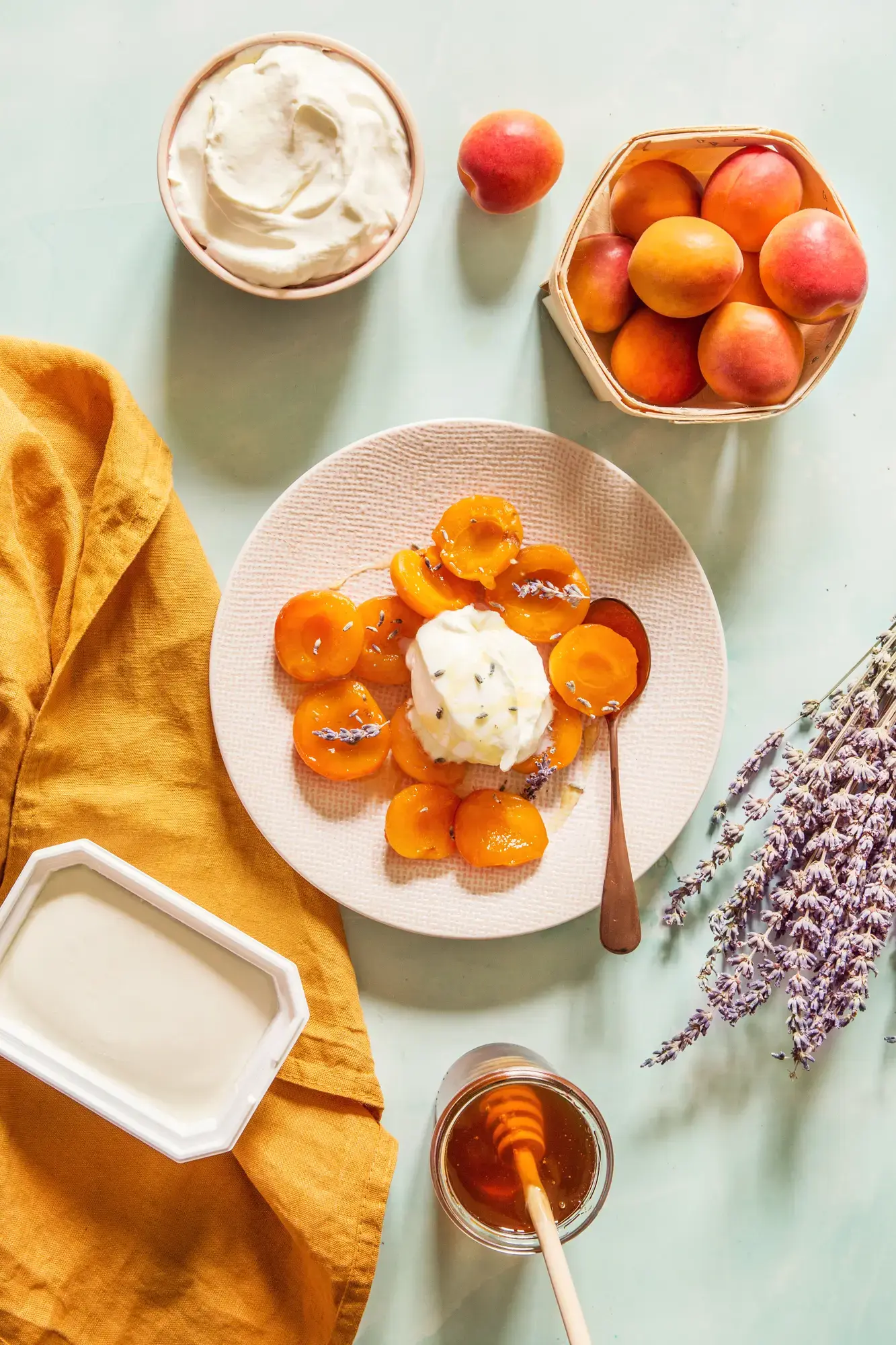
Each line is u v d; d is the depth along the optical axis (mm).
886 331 1116
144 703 1070
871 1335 1121
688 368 1051
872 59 1110
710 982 1111
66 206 1078
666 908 1107
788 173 1027
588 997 1106
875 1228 1123
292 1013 1027
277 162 1023
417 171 1037
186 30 1079
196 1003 1041
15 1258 1062
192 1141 1030
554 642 1085
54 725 1054
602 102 1096
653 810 1083
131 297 1081
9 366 1049
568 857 1081
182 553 1060
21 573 1044
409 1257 1100
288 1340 1077
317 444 1091
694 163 1065
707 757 1078
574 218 1065
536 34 1092
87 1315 1069
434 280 1092
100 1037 1037
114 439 1039
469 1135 1049
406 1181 1098
